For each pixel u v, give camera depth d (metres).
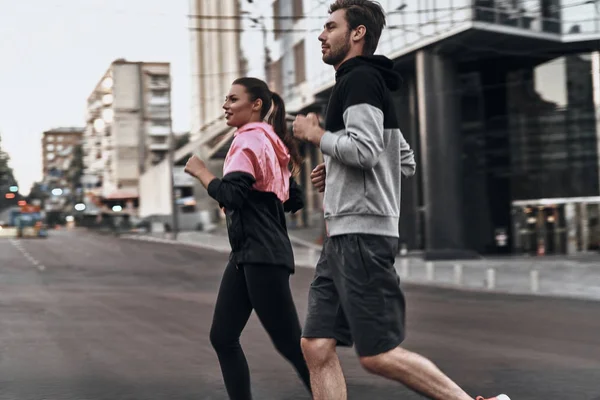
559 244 35.62
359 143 3.19
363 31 3.48
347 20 3.48
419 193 37.59
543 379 6.48
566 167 35.59
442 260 33.00
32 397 5.78
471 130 36.72
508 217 36.59
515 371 6.91
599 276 23.48
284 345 4.18
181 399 5.66
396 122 3.43
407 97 38.00
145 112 107.56
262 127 4.23
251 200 4.13
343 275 3.36
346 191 3.36
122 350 8.29
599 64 34.88
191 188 77.25
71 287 20.41
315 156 47.44
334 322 3.55
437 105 33.44
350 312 3.34
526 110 36.22
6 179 94.56
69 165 145.00
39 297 16.62
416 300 16.55
